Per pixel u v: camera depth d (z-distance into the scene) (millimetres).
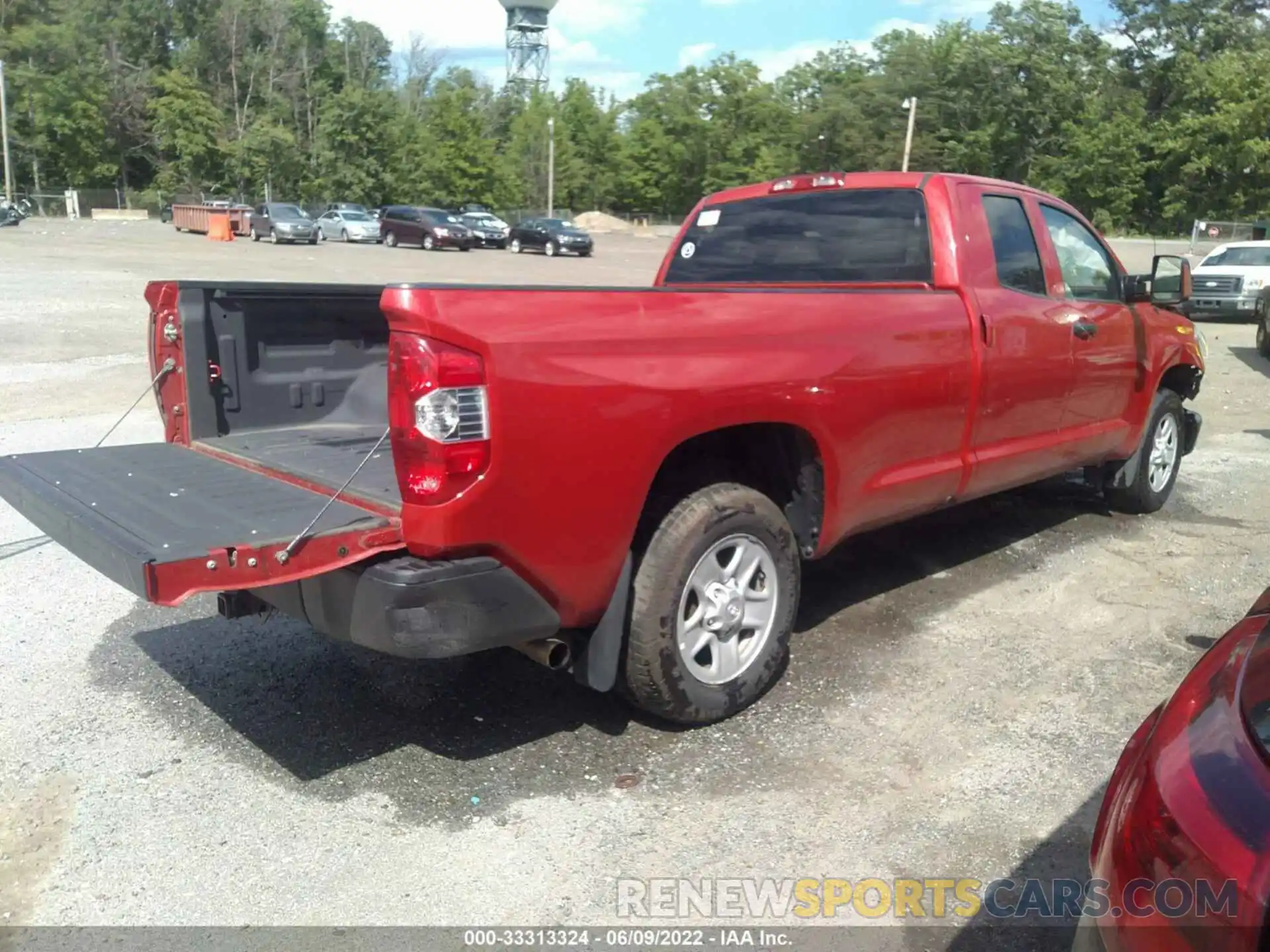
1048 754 3922
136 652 4754
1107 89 72875
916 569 5957
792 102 90000
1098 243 6309
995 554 6230
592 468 3451
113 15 87500
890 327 4531
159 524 3307
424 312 3121
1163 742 2062
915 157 72188
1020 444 5523
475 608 3314
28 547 6191
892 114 74500
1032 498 7480
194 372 4566
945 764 3848
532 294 3363
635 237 65375
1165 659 4781
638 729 4074
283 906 3047
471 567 3291
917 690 4426
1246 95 64375
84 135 79062
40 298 19406
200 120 77812
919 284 5102
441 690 4402
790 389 4031
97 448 4617
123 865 3227
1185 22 74500
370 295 4980
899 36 86875
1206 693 2160
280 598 3607
